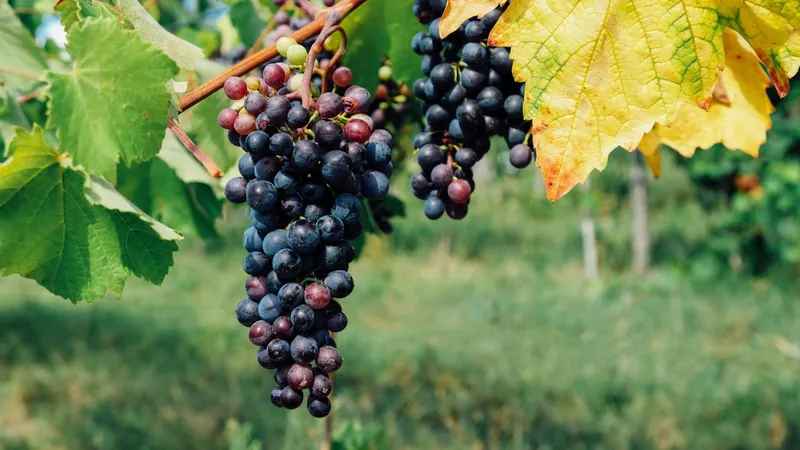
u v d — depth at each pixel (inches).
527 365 365.7
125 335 435.2
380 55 79.8
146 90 52.4
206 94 57.3
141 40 51.6
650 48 51.8
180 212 103.0
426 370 365.4
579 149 52.4
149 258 60.3
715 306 467.5
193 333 446.6
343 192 52.8
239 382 354.0
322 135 51.1
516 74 52.6
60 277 59.9
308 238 50.4
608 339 412.2
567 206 810.2
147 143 53.4
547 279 586.2
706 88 51.9
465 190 64.1
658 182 791.1
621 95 52.2
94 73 51.6
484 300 509.7
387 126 87.4
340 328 52.8
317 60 77.5
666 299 495.5
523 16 52.5
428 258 678.5
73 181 58.5
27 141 55.6
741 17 52.3
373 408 313.9
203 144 94.2
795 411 296.5
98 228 59.7
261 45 104.8
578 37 52.1
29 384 335.9
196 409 318.3
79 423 300.8
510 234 734.5
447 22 54.7
